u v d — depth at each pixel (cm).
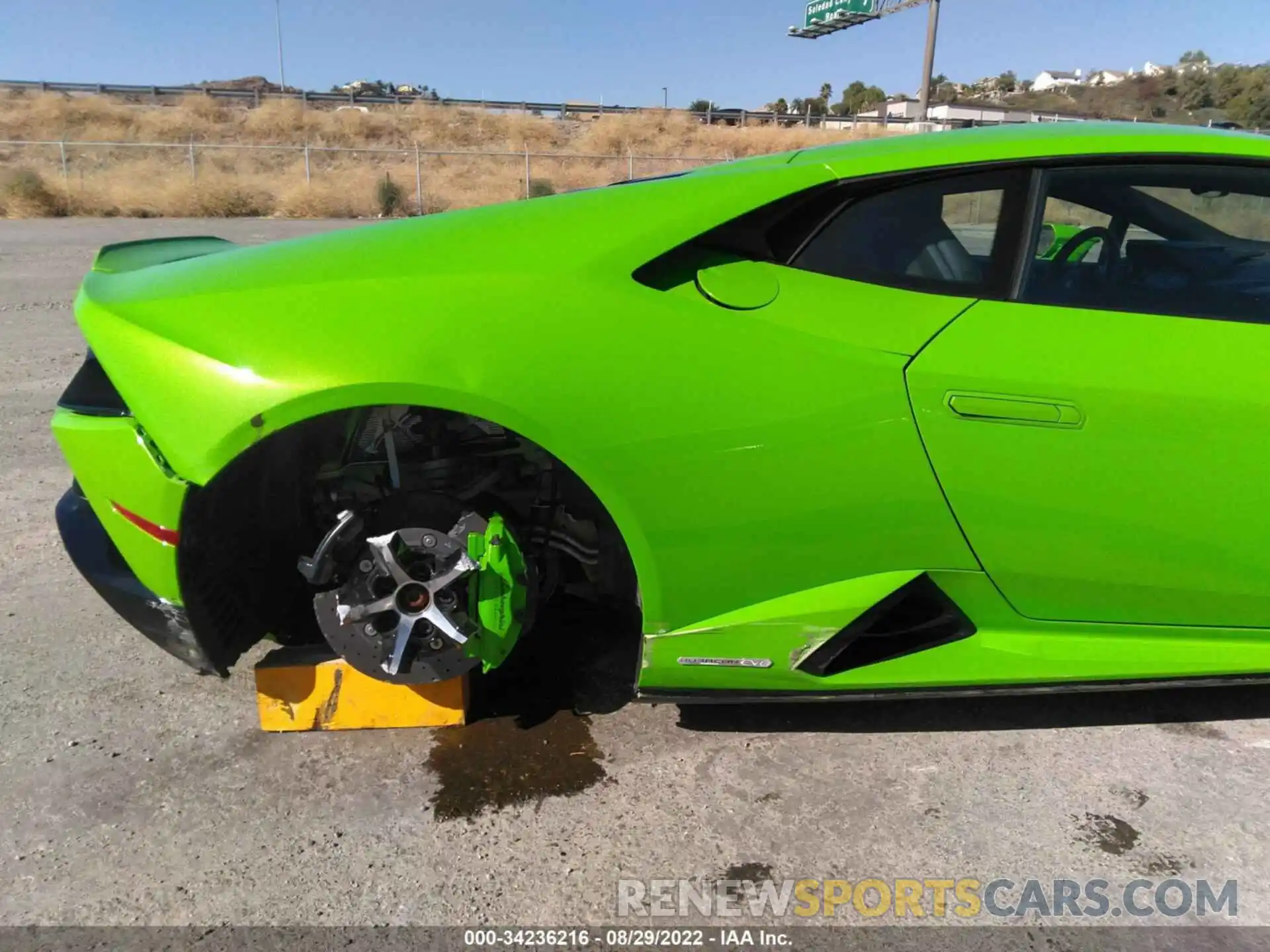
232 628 214
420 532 198
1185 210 207
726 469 186
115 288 210
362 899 176
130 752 218
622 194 207
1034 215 201
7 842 189
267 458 198
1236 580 202
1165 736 229
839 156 210
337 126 3434
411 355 179
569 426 182
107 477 193
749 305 189
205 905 174
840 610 196
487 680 246
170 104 3744
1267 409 191
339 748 220
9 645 263
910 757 219
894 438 187
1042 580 200
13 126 3016
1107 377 189
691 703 214
